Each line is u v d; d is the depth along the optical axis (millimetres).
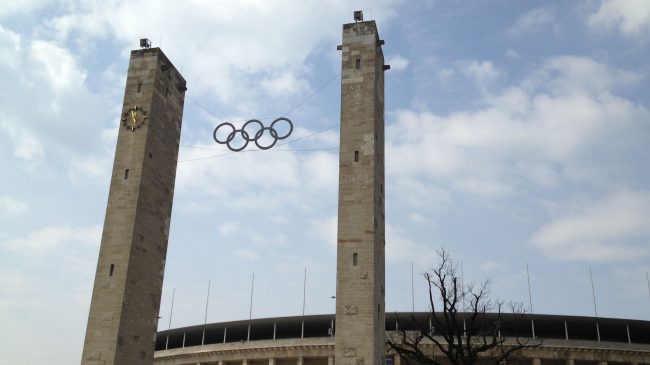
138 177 55000
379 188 53750
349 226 50531
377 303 49344
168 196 59500
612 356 81125
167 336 99875
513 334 82500
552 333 85250
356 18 58344
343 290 48750
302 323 90000
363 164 52219
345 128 53781
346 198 51469
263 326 92188
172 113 61812
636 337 86500
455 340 76375
